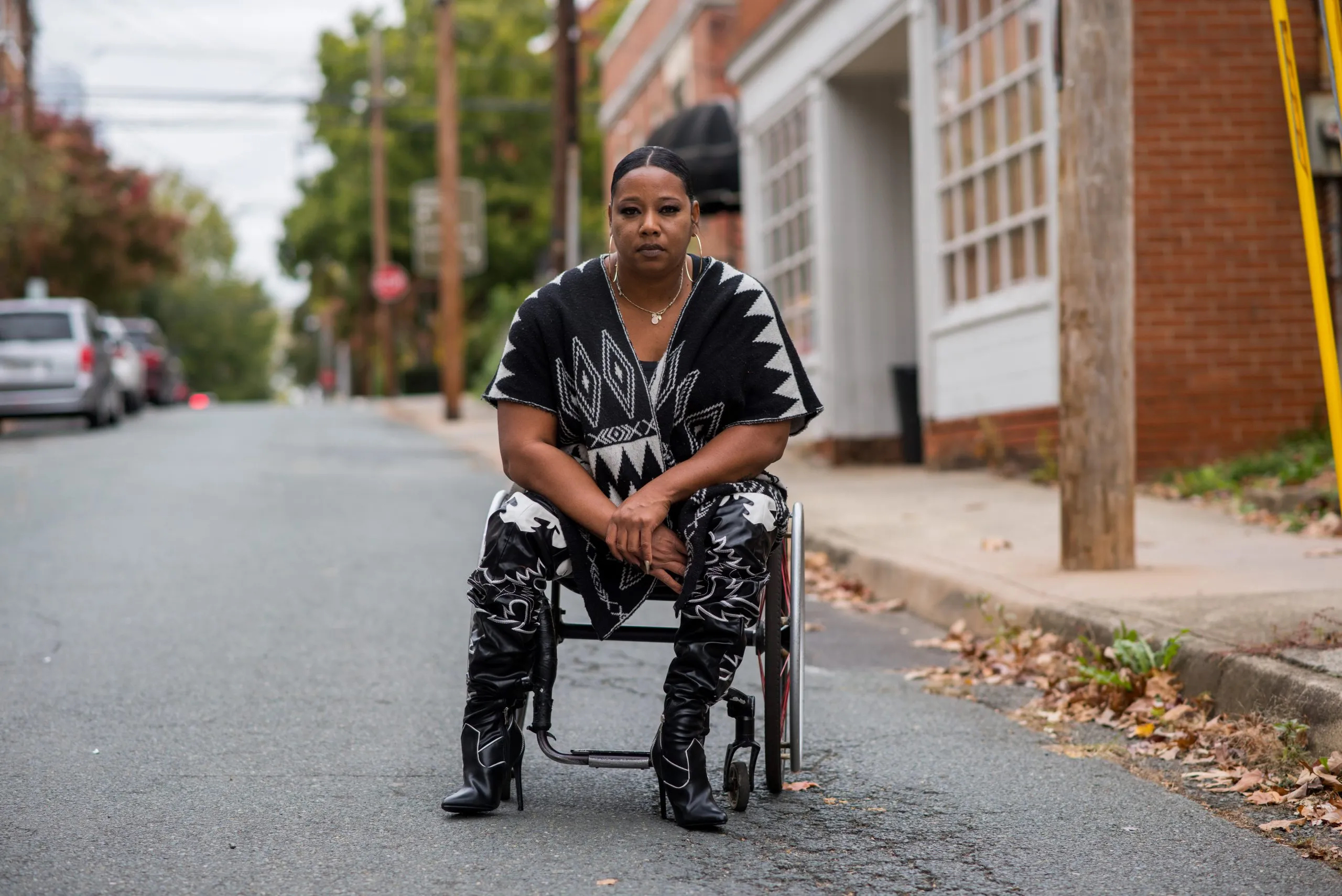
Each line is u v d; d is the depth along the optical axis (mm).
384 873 3316
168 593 7066
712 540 3580
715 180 15922
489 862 3404
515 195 43719
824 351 13281
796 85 13914
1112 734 4738
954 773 4270
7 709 4836
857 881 3314
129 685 5215
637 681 5402
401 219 43938
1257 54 9469
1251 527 7789
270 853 3453
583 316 3723
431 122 43406
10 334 19234
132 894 3166
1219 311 9445
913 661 5945
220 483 12094
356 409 28703
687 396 3689
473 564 8086
